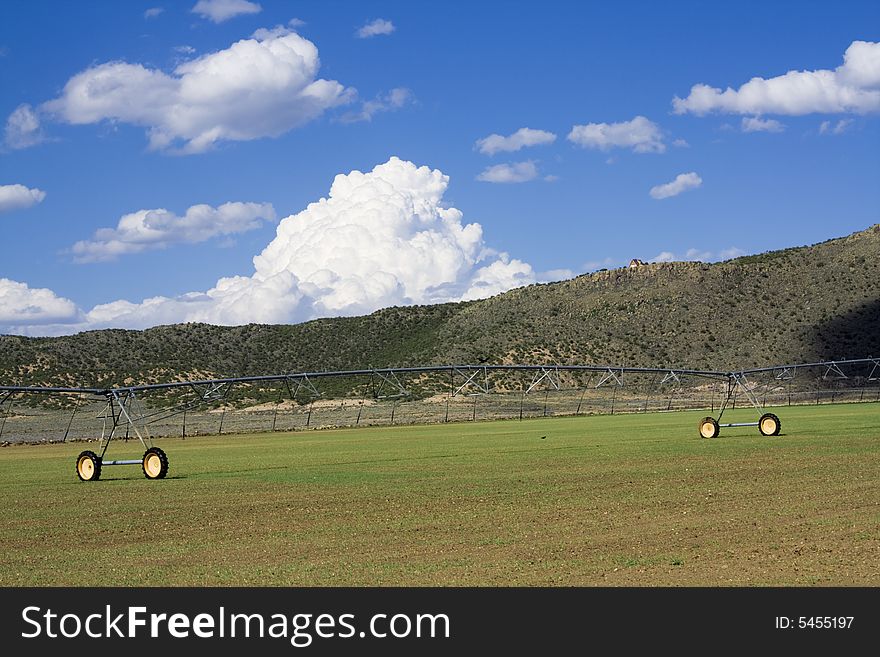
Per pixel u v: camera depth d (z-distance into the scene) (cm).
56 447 8088
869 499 2928
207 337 19125
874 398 12694
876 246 18925
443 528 2570
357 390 16200
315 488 3809
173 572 2075
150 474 4503
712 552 2114
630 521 2597
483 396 14675
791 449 5100
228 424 11212
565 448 5825
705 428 6400
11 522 2989
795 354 16300
